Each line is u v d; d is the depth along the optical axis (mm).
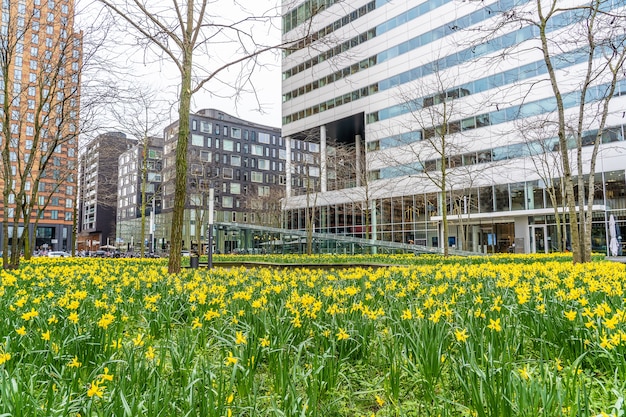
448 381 3227
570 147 28766
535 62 30250
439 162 35375
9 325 3822
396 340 3480
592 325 3275
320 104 47344
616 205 27078
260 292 5695
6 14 12492
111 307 4543
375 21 41875
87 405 2252
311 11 10766
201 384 2486
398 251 26125
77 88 13492
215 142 86562
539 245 30938
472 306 4617
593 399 2801
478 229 34625
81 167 23922
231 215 86438
